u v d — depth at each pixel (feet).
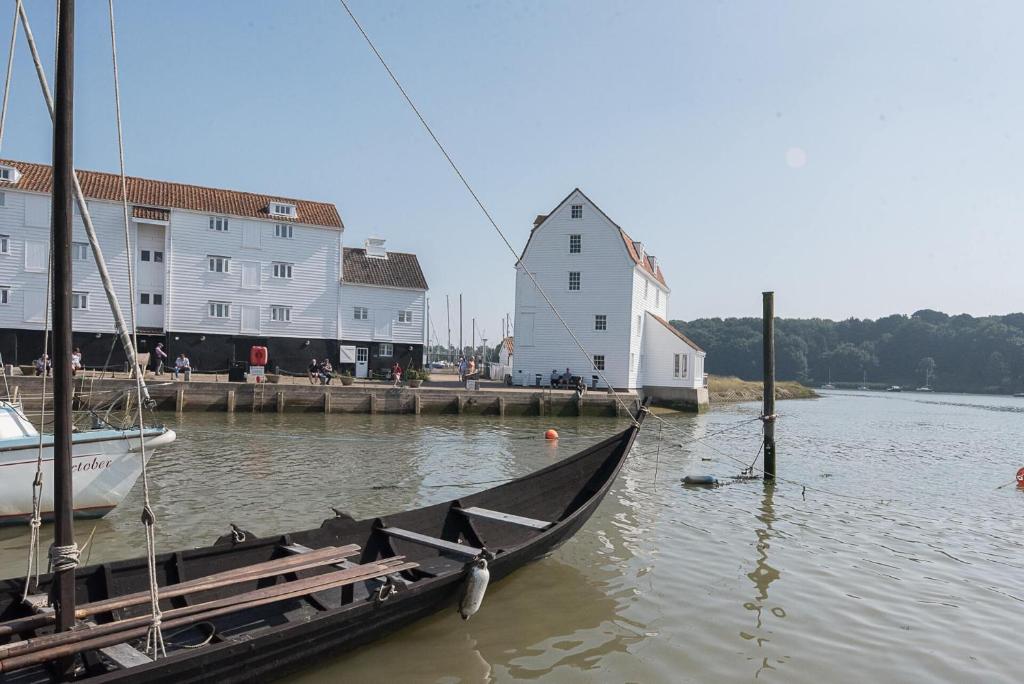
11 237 118.42
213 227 132.36
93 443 37.24
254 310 135.95
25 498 35.58
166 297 128.26
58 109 15.94
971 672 22.02
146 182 132.67
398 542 29.04
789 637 24.43
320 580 21.71
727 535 38.55
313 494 46.70
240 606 19.66
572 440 84.53
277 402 101.96
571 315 139.44
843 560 34.32
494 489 33.68
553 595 27.99
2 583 19.02
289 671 19.47
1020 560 35.55
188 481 49.73
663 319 180.86
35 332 119.96
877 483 58.90
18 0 22.29
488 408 114.42
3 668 15.23
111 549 33.24
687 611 26.66
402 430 88.99
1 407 37.40
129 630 17.63
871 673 21.75
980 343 412.98
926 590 30.07
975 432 120.88
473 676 20.83
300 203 145.28
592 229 138.72
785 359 443.73
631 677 21.06
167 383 87.10
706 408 152.46
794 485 56.13
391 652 22.33
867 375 451.12
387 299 147.74
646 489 51.96
